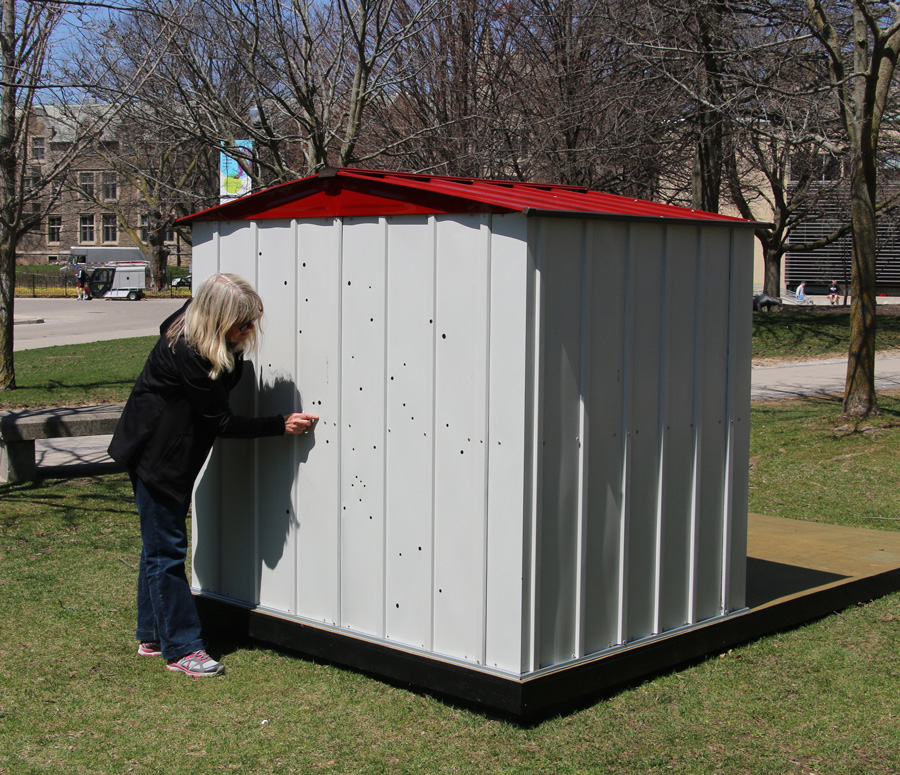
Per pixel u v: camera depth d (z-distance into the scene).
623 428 3.89
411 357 3.86
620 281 3.82
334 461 4.14
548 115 14.43
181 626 4.14
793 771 3.26
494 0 15.23
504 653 3.62
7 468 8.09
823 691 3.92
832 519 7.20
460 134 13.97
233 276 4.02
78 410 8.77
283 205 4.27
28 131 14.01
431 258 3.76
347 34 12.30
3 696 3.88
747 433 4.41
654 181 16.86
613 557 3.89
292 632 4.27
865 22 10.88
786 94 10.57
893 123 15.29
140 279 46.09
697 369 4.14
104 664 4.24
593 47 14.79
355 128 11.50
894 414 11.23
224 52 12.29
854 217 11.13
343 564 4.14
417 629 3.90
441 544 3.79
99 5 8.92
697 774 3.24
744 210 23.23
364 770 3.27
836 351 19.00
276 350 4.36
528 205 3.58
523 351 3.50
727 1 12.09
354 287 4.04
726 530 4.34
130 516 6.97
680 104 13.30
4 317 14.16
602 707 3.77
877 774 3.24
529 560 3.57
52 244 71.00
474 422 3.66
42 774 3.24
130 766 3.31
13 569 5.64
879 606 5.05
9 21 11.24
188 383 3.96
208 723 3.65
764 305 28.45
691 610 4.21
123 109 11.88
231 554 4.59
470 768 3.29
